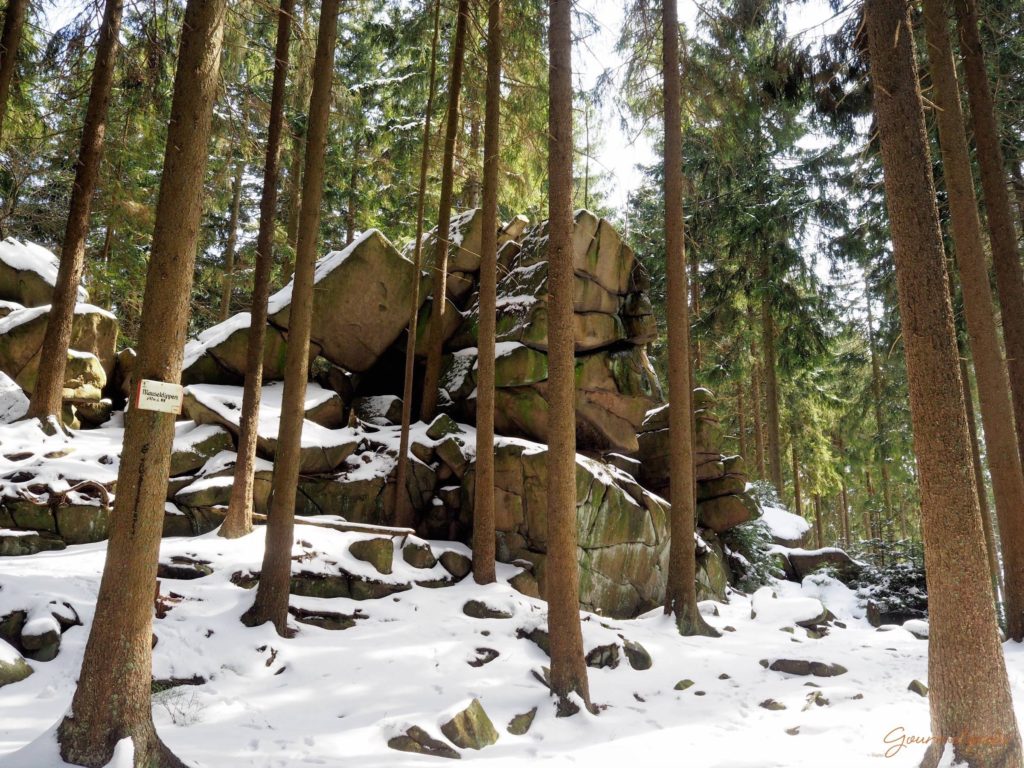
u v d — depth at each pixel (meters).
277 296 14.56
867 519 35.03
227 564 9.33
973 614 5.16
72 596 7.63
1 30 12.66
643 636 10.38
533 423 13.84
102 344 14.51
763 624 12.30
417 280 12.97
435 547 11.39
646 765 5.81
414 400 15.15
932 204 5.71
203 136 5.37
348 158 21.84
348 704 6.71
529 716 6.86
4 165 12.84
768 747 6.25
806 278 21.03
